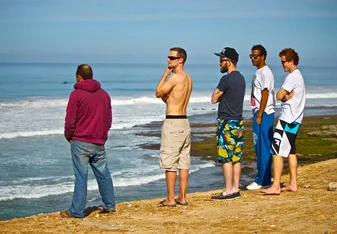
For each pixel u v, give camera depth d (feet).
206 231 36.42
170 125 43.27
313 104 282.97
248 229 36.37
